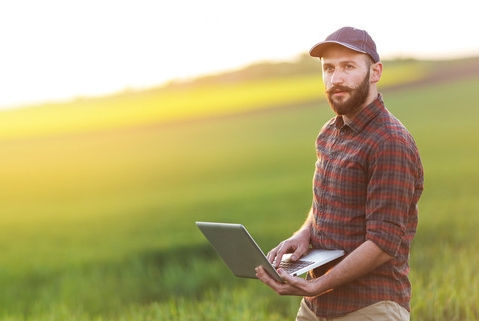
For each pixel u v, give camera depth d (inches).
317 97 2891.2
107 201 1353.3
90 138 2389.3
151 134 2379.4
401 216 135.7
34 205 1384.1
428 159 1337.4
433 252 441.1
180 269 629.0
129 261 764.6
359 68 138.4
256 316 265.1
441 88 2556.6
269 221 871.1
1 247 945.5
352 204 141.6
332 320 146.5
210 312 265.6
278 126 2268.7
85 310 530.0
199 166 1678.2
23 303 642.2
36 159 2014.0
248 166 1589.6
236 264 148.0
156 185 1493.6
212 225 142.5
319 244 147.9
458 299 251.3
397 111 2143.2
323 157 148.6
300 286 138.3
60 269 778.2
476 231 578.2
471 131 1679.4
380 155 135.9
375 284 141.5
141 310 296.8
